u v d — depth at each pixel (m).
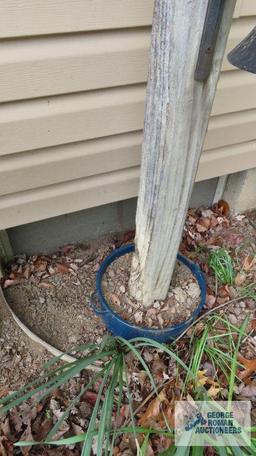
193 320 1.47
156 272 1.33
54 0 0.94
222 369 1.43
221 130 1.58
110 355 1.45
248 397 1.42
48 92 1.12
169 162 1.01
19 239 1.73
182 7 0.74
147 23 1.09
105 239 1.96
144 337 1.39
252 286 1.75
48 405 1.38
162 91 0.89
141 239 1.27
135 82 1.22
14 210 1.41
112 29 1.07
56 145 1.27
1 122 1.12
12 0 0.90
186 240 1.98
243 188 2.02
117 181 1.53
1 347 1.51
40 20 0.96
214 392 1.40
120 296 1.50
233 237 2.04
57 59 1.05
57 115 1.18
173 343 1.51
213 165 1.74
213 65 0.83
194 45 0.78
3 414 1.34
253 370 1.49
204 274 1.81
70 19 0.99
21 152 1.23
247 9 1.21
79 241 1.92
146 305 1.47
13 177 1.29
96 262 1.85
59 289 1.73
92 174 1.44
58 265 1.81
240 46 0.70
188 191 1.11
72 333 1.59
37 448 1.28
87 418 1.36
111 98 1.23
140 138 1.41
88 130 1.28
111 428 1.29
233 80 1.42
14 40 0.97
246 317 1.60
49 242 1.83
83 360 1.31
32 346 1.52
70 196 1.48
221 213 2.16
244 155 1.79
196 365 1.41
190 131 0.95
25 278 1.74
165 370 1.46
